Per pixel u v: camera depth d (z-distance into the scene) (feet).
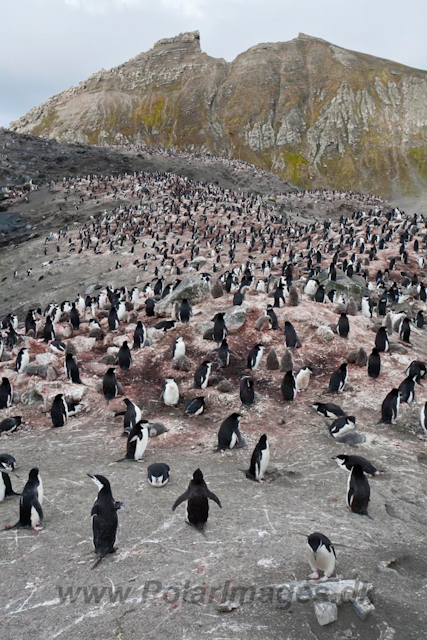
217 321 55.21
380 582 19.76
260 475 30.35
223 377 48.42
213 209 184.03
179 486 29.40
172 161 334.03
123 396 46.14
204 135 624.59
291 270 87.35
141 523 24.58
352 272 89.20
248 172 335.88
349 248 118.93
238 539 22.97
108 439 38.34
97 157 310.86
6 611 18.03
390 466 32.71
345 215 265.54
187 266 118.93
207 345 55.93
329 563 19.42
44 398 44.39
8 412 44.45
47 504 27.20
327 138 594.65
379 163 551.18
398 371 48.98
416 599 18.99
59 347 57.31
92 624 17.22
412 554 22.49
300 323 59.41
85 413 43.78
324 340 55.01
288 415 41.34
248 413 41.88
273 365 49.78
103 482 22.24
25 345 59.93
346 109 628.69
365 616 17.58
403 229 136.77
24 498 24.21
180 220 170.81
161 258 131.13
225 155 597.93
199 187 237.66
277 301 63.46
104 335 62.85
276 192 305.32
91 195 217.77
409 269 104.37
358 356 50.37
